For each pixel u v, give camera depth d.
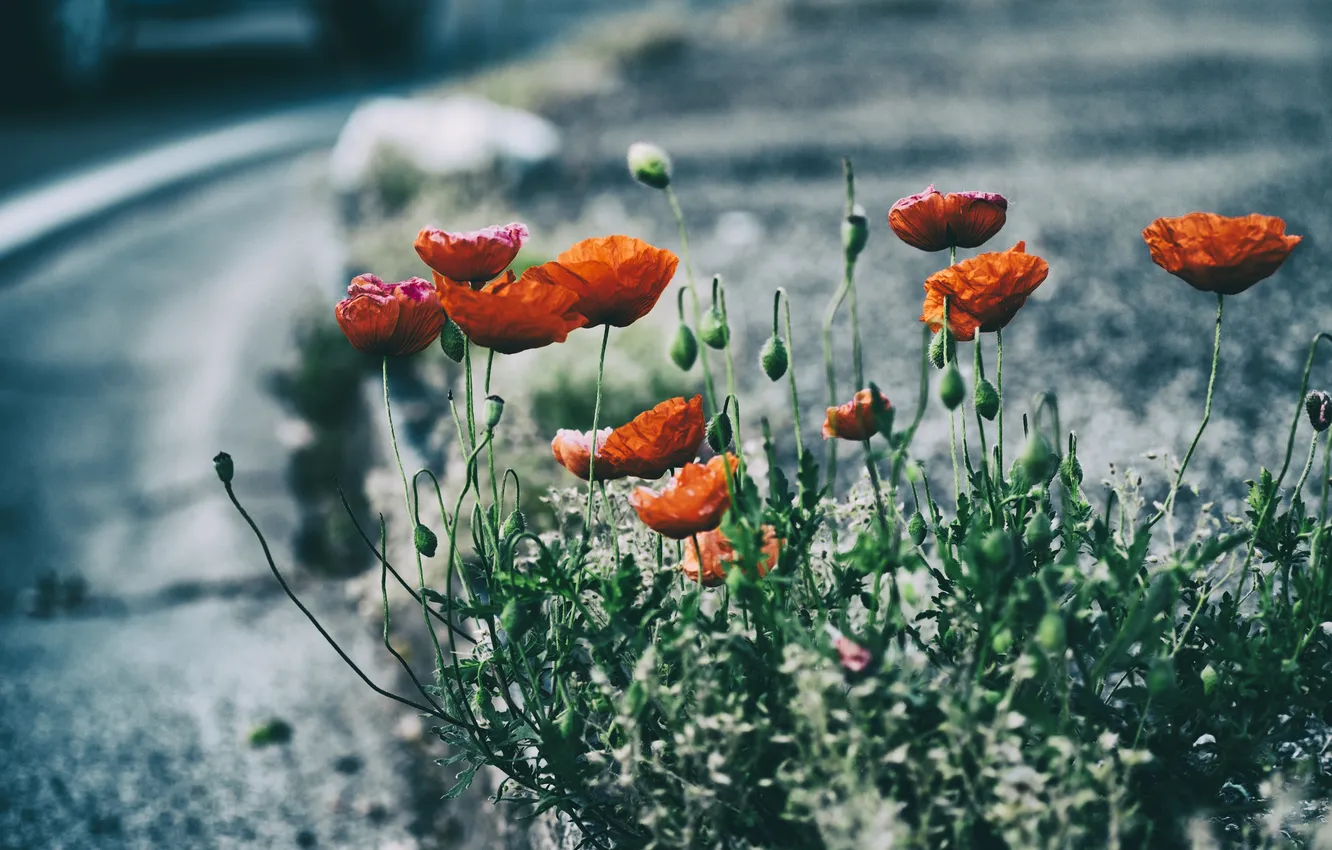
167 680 3.44
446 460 3.42
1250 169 6.35
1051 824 1.54
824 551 1.94
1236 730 1.70
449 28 14.42
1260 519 1.79
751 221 6.20
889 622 1.65
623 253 1.71
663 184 1.79
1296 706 1.74
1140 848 1.67
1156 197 5.96
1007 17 13.25
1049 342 4.31
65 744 3.13
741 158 7.44
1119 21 12.60
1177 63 9.80
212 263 7.10
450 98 9.62
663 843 1.66
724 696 1.70
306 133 10.09
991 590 1.58
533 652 1.86
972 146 7.46
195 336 6.02
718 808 1.64
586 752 1.86
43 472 4.83
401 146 6.93
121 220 8.00
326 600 3.90
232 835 2.80
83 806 2.89
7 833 2.79
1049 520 1.78
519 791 2.04
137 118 10.67
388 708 3.27
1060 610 1.60
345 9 12.30
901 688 1.52
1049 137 7.58
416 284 1.84
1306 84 8.57
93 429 5.15
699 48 12.34
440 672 1.87
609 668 1.75
